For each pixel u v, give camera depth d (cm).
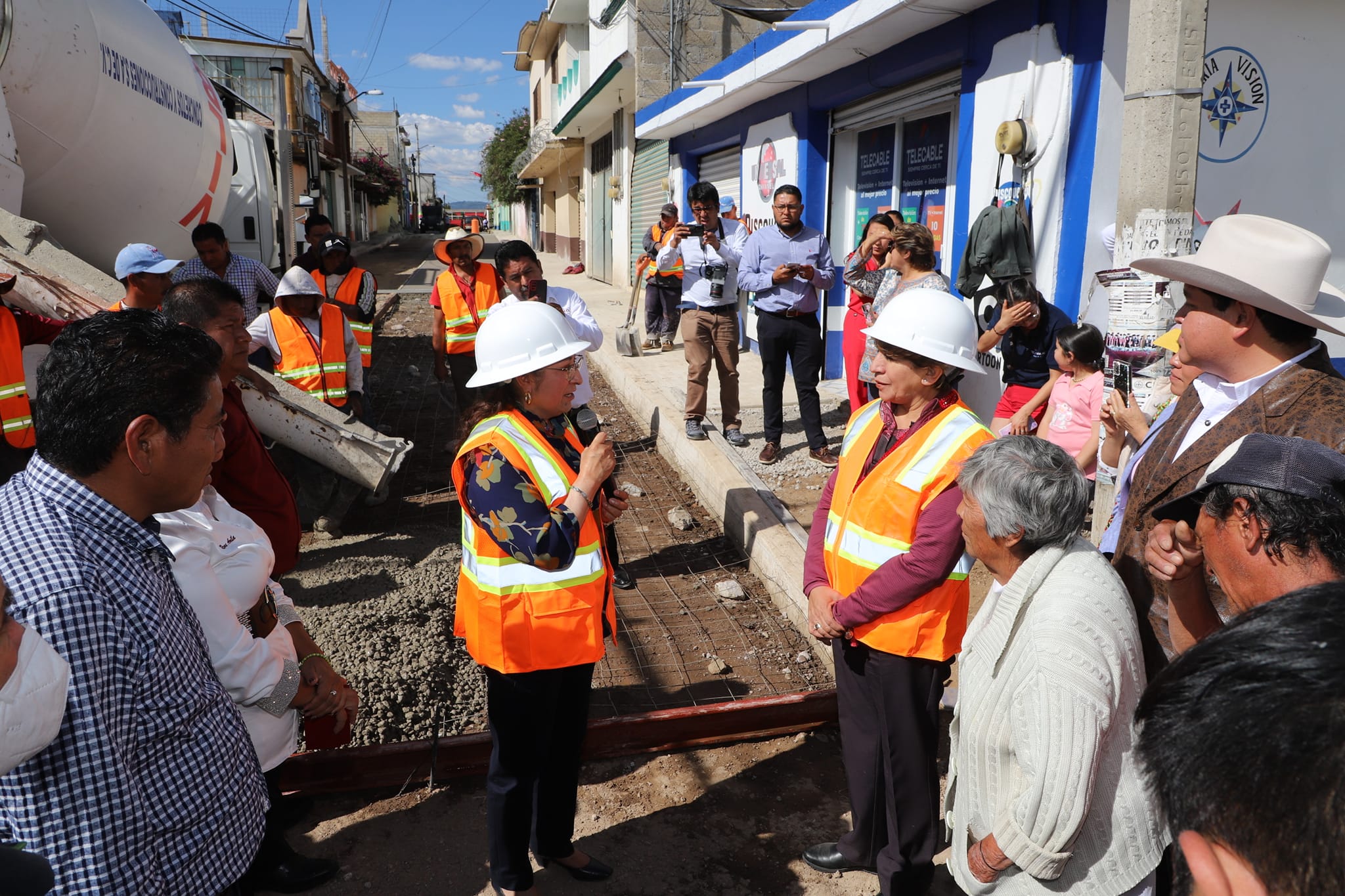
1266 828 64
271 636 238
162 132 677
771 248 608
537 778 275
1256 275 195
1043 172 529
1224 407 206
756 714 368
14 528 144
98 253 680
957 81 648
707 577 524
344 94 3856
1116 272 333
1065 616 175
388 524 591
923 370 254
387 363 1106
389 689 365
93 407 147
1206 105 500
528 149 3259
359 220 4697
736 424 679
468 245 645
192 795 160
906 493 251
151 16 698
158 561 161
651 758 360
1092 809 174
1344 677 65
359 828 316
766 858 306
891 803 263
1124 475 243
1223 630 76
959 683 201
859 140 841
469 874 294
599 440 239
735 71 927
